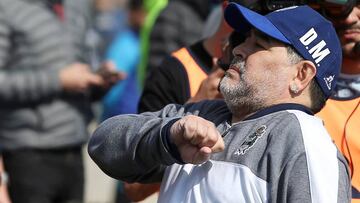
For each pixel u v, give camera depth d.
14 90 12.18
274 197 6.49
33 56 12.30
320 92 7.04
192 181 6.81
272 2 7.26
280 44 6.90
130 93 14.84
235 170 6.65
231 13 7.04
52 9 12.60
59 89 12.30
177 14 13.66
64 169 12.80
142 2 16.44
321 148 6.57
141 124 6.89
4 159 12.65
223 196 6.61
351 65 7.96
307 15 6.96
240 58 7.00
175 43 13.62
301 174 6.47
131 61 16.05
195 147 6.56
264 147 6.66
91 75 12.34
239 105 6.94
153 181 7.34
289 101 6.93
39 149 12.56
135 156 6.86
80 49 13.11
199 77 8.76
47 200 12.75
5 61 12.21
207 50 8.83
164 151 6.64
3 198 11.64
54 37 12.48
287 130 6.65
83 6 13.38
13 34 12.26
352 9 7.88
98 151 7.07
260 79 6.88
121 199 14.30
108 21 21.42
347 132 7.83
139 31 16.53
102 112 15.09
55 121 12.59
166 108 7.41
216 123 7.12
